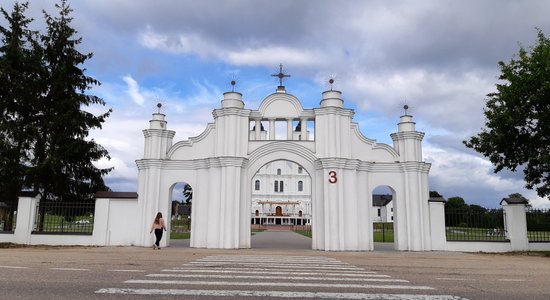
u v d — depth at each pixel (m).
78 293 8.16
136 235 23.98
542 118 21.08
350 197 23.66
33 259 14.91
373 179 24.61
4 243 23.03
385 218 110.38
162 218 23.05
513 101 21.86
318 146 24.31
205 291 8.57
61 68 27.03
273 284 9.70
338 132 24.28
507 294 8.90
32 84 26.55
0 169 24.95
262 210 91.69
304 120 25.06
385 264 15.55
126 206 24.36
